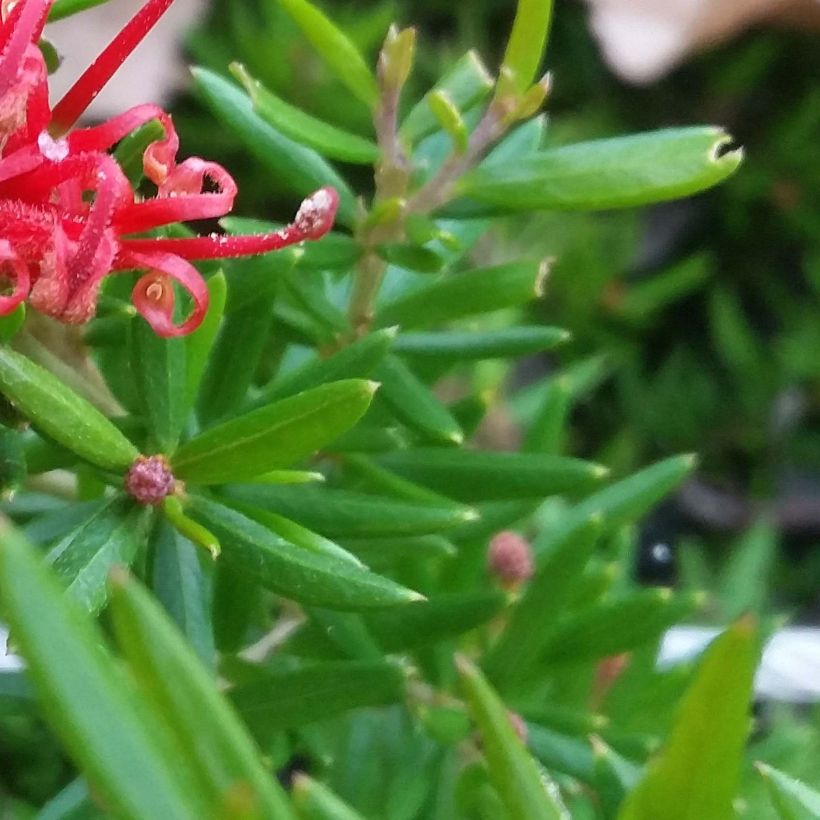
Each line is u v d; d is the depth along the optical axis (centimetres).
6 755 29
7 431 19
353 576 19
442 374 25
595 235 38
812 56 41
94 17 35
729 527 40
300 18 21
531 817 15
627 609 23
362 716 24
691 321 42
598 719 23
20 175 17
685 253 42
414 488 22
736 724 15
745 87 40
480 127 21
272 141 22
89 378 20
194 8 37
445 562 24
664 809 15
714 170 20
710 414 40
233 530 19
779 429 40
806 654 29
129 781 13
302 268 22
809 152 39
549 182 21
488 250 37
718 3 39
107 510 18
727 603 35
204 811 13
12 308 17
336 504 20
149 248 18
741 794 23
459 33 40
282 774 27
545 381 38
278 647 24
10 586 12
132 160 19
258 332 21
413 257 22
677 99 41
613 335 40
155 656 14
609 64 40
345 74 21
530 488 23
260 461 19
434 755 24
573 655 23
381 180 21
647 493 25
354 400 18
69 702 12
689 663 25
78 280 17
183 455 19
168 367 19
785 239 41
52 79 34
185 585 20
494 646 23
